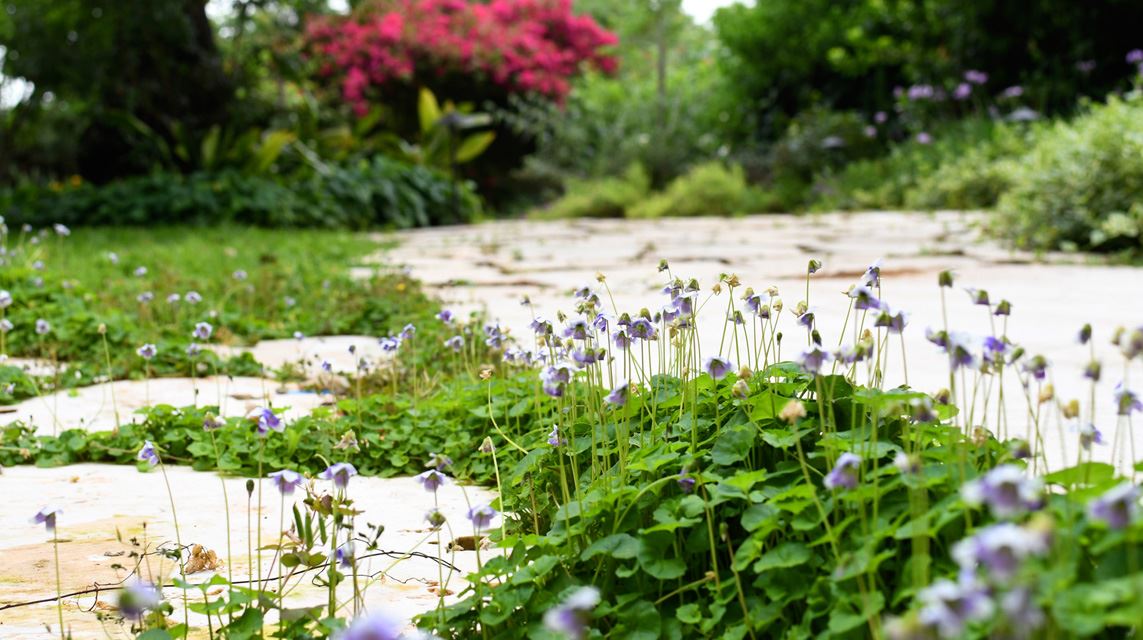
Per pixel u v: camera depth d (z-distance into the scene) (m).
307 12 18.27
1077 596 1.35
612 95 25.25
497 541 2.29
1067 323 5.42
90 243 10.66
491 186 24.36
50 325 5.54
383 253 10.50
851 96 21.70
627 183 19.42
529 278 8.07
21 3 14.77
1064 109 16.80
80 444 3.61
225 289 7.36
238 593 1.98
